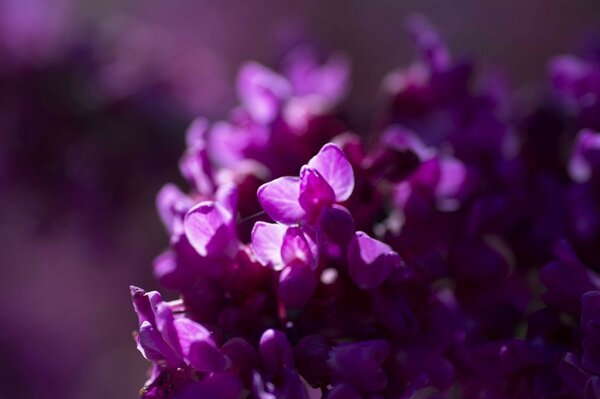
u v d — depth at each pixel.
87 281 0.38
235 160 0.19
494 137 0.20
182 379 0.16
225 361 0.16
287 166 0.19
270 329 0.16
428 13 0.44
